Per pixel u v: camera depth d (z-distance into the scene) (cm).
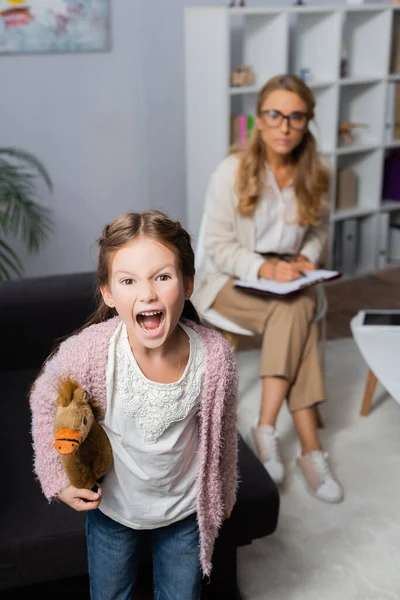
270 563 192
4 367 223
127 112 367
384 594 181
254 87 350
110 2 347
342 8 366
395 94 402
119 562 136
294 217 240
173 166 385
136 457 124
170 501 129
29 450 178
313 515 211
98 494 121
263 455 223
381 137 405
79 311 225
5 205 344
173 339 122
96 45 348
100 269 119
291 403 229
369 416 267
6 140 346
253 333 235
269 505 166
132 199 382
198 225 367
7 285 227
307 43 384
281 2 386
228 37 331
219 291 241
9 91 340
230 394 126
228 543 166
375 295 389
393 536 203
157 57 362
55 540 150
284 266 230
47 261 370
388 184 433
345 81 379
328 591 182
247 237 240
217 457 127
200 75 344
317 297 246
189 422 125
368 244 427
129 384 119
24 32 333
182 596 135
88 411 116
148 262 113
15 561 150
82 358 119
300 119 226
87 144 363
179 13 362
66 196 366
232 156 242
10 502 159
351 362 310
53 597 173
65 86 350
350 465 236
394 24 401
